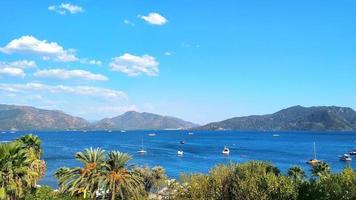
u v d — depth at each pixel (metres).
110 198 59.41
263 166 40.50
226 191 39.19
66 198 59.28
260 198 36.72
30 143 66.62
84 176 59.84
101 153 62.53
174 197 41.84
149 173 83.44
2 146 48.59
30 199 56.69
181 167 174.62
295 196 36.81
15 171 49.25
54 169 156.00
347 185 35.25
